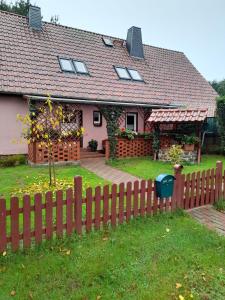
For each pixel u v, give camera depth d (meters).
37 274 3.90
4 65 12.98
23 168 11.37
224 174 7.46
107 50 17.95
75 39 17.00
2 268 4.00
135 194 5.77
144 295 3.59
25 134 11.57
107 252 4.50
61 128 12.45
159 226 5.59
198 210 6.81
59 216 4.82
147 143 15.05
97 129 16.31
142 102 15.62
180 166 6.40
